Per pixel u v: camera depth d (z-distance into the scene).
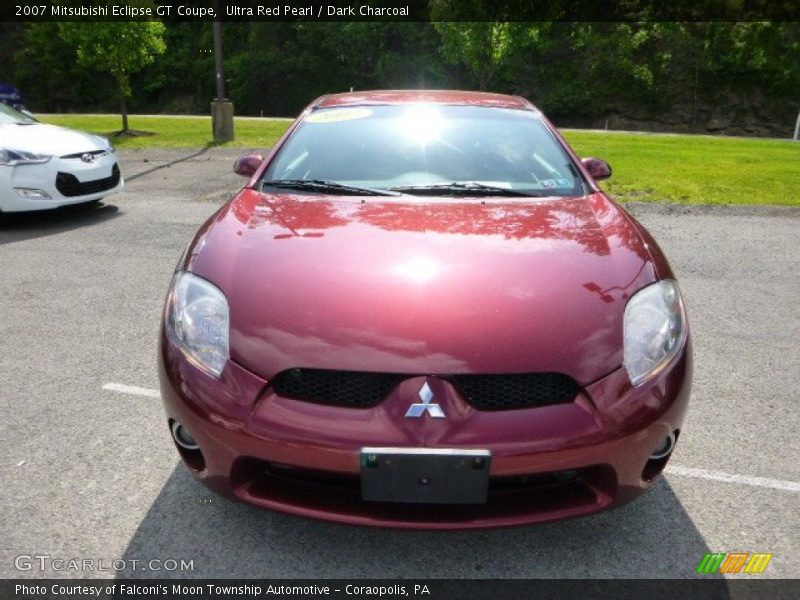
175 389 1.92
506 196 2.70
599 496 1.84
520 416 1.74
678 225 6.53
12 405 2.90
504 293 1.94
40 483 2.34
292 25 51.72
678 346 1.97
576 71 45.84
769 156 11.88
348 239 2.24
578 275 2.05
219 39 13.48
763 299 4.43
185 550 2.03
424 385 1.74
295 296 1.95
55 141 6.38
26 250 5.50
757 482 2.39
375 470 1.71
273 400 1.80
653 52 45.69
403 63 47.88
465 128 3.17
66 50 55.25
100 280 4.71
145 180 9.12
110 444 2.60
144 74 56.41
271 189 2.76
